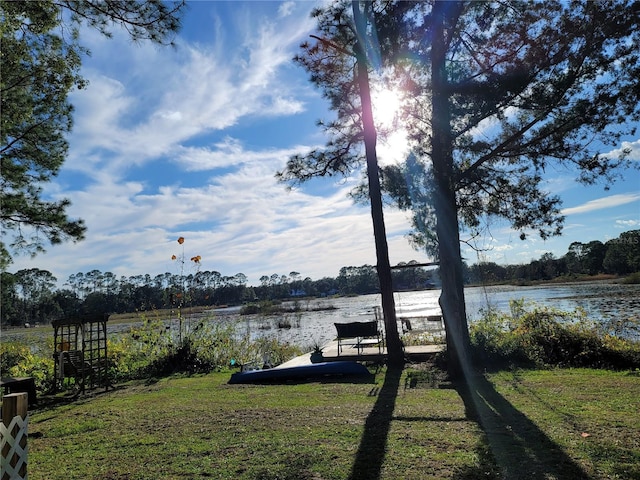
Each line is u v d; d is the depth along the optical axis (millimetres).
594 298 28844
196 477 3816
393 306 10250
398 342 10133
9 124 6539
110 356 11445
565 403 5707
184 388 8633
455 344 8398
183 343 11977
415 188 10117
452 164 8672
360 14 9477
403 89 8523
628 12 6594
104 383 9898
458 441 4422
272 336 22203
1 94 5832
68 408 7449
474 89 7504
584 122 7344
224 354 12578
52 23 5117
